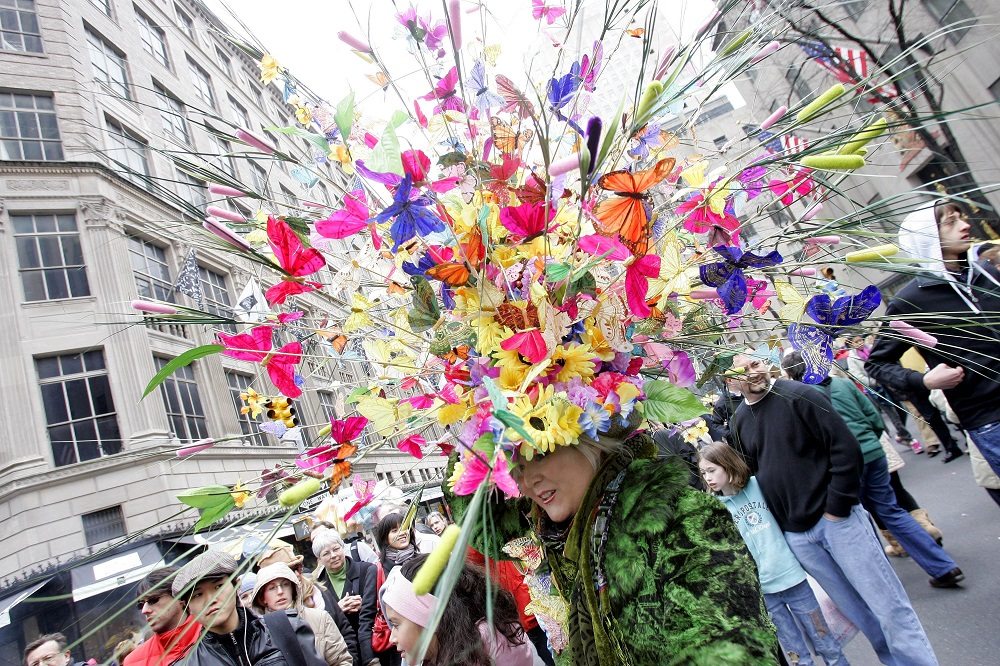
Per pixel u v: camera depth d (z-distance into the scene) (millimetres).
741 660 884
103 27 8852
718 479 2770
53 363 9875
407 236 1086
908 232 1253
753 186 1330
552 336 1104
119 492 9516
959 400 2562
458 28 1162
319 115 1361
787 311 1276
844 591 2604
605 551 1142
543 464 1253
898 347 2689
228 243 1231
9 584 8547
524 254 1244
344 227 1112
